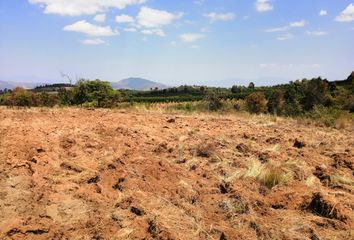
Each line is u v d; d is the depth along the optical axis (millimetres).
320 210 4816
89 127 8391
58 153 6043
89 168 5449
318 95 35438
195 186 5430
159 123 10180
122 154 6414
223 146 7797
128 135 8016
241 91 74938
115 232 3885
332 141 9203
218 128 10164
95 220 4055
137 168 5719
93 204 4434
